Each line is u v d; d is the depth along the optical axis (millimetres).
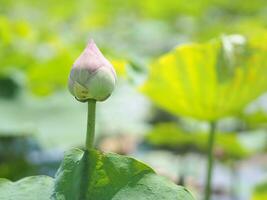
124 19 10133
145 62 3359
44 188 2010
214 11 10117
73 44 5672
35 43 5395
